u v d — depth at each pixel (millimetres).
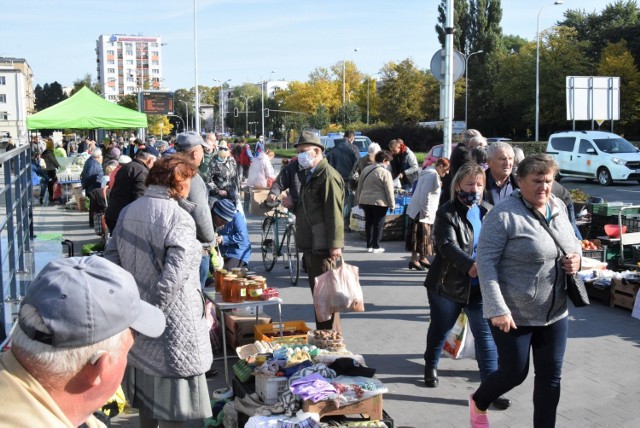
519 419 5051
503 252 4141
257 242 13023
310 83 93438
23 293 5504
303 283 9562
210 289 6488
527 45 61125
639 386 5637
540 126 61750
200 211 5285
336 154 14742
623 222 10352
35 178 18531
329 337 5516
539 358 4191
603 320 7570
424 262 10438
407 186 14430
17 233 5566
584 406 5242
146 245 3752
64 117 17328
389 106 70562
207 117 140375
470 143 7469
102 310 1682
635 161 25031
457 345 6051
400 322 7594
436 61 11516
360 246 12609
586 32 70625
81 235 13594
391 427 4559
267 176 16188
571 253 4098
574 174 26703
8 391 1584
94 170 14797
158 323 1917
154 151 12992
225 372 5594
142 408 3797
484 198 5863
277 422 4203
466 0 77625
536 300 4078
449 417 5074
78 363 1646
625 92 47000
